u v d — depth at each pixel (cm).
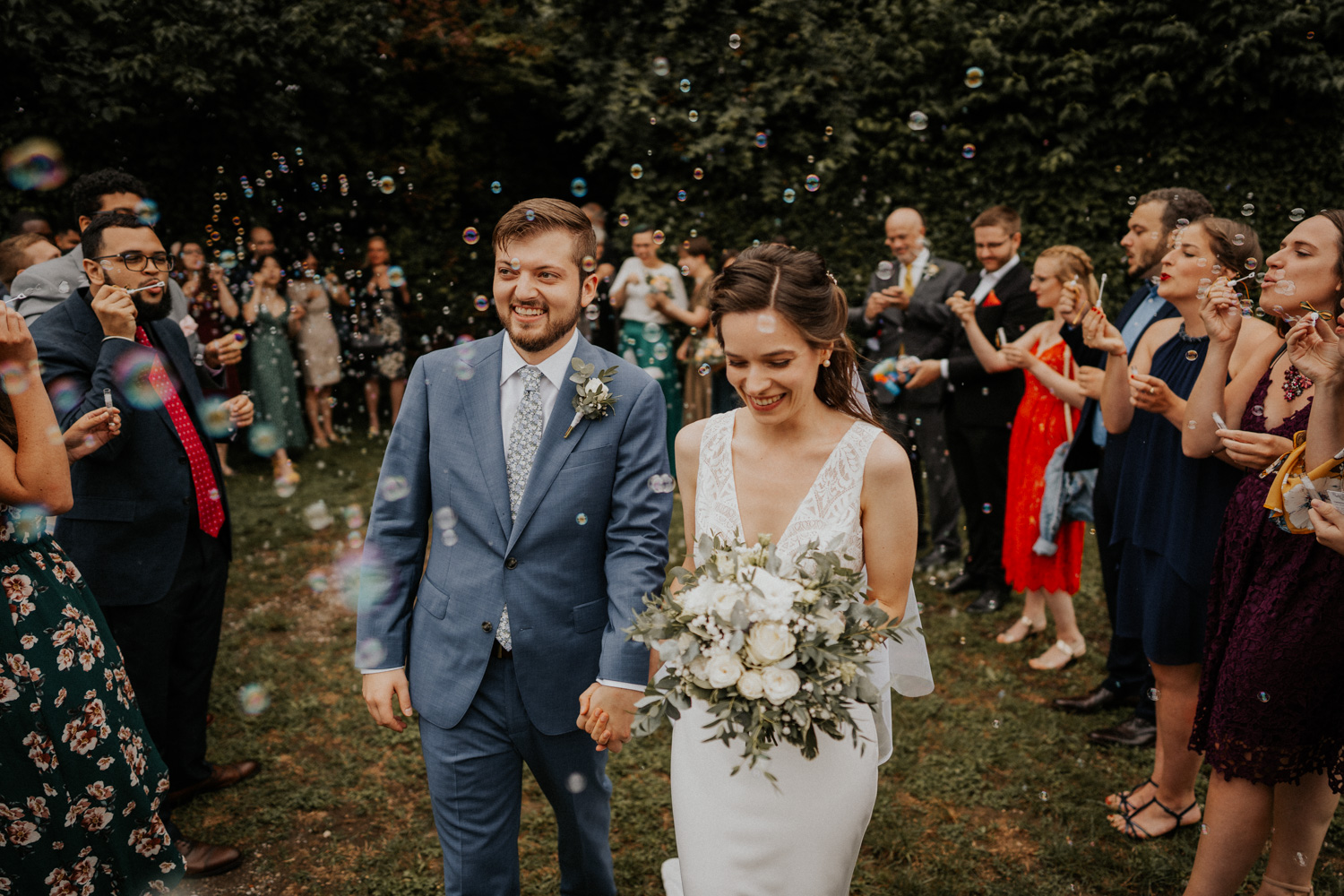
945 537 470
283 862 246
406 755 296
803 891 158
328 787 279
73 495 229
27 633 170
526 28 897
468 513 174
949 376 405
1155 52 712
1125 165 756
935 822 261
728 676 138
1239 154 733
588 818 183
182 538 244
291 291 682
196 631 258
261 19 689
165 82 661
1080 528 343
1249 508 190
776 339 146
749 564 146
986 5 782
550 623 172
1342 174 720
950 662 360
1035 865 242
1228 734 187
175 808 267
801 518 162
